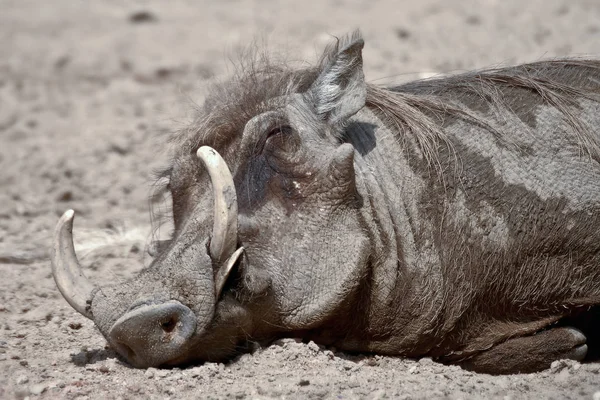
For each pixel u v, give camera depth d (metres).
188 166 20.70
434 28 53.12
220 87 22.48
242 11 62.31
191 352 18.94
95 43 57.53
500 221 20.64
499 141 21.16
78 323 22.77
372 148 20.88
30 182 36.38
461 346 21.05
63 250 19.77
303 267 19.39
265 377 18.91
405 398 18.12
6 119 44.38
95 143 40.00
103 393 18.45
